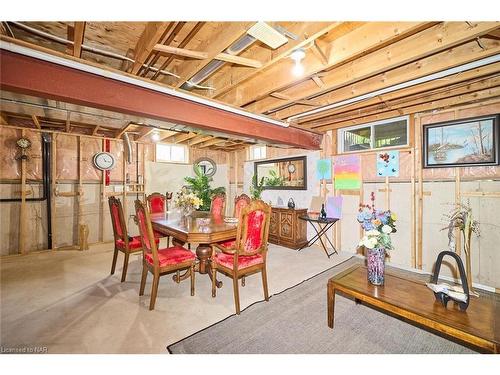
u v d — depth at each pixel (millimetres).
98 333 1925
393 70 2412
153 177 5484
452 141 3158
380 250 1948
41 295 2574
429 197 3400
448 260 3227
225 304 2422
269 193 5754
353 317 2199
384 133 3867
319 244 4637
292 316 2209
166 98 2398
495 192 2877
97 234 4742
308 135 4293
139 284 2881
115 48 2207
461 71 2166
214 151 6621
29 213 4102
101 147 4781
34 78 1705
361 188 4086
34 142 4113
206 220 3244
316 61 2107
